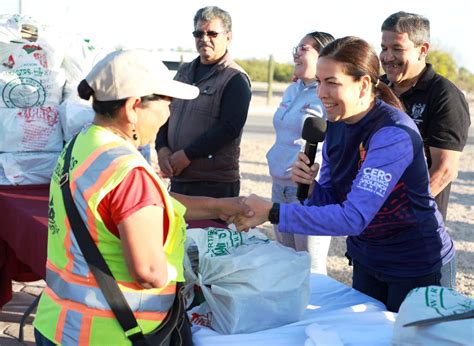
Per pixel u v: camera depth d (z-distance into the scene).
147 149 3.86
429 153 3.29
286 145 4.15
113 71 1.88
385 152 2.27
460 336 1.94
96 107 1.94
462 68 30.61
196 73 4.61
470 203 8.55
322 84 2.35
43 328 1.97
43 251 3.09
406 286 2.56
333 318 2.40
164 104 1.96
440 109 3.21
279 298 2.29
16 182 3.88
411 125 2.34
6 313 4.41
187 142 4.45
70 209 1.86
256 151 12.42
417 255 2.53
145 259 1.77
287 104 4.22
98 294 1.86
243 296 2.25
